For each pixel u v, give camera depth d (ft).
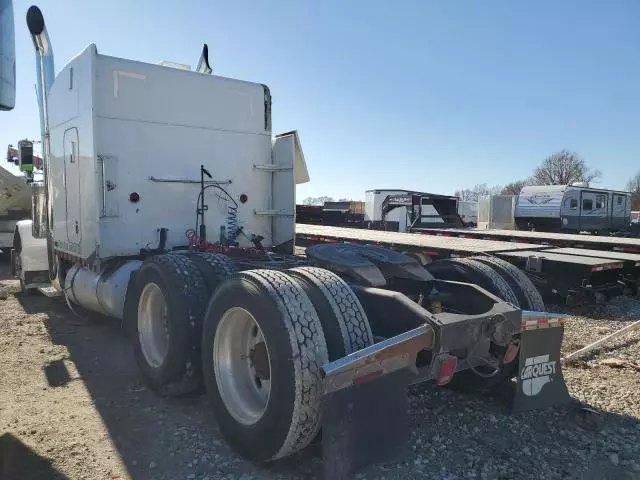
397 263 14.55
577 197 80.02
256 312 10.46
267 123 22.22
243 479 10.39
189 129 20.16
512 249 30.32
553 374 13.42
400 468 10.86
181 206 20.11
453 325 10.78
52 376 16.33
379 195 82.58
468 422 13.08
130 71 18.81
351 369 9.52
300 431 9.89
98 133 18.30
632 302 30.71
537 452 11.62
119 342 20.16
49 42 23.79
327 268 14.25
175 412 13.61
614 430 12.71
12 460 11.09
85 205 19.45
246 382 11.80
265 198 22.33
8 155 27.40
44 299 28.71
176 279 13.74
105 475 10.55
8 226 43.24
